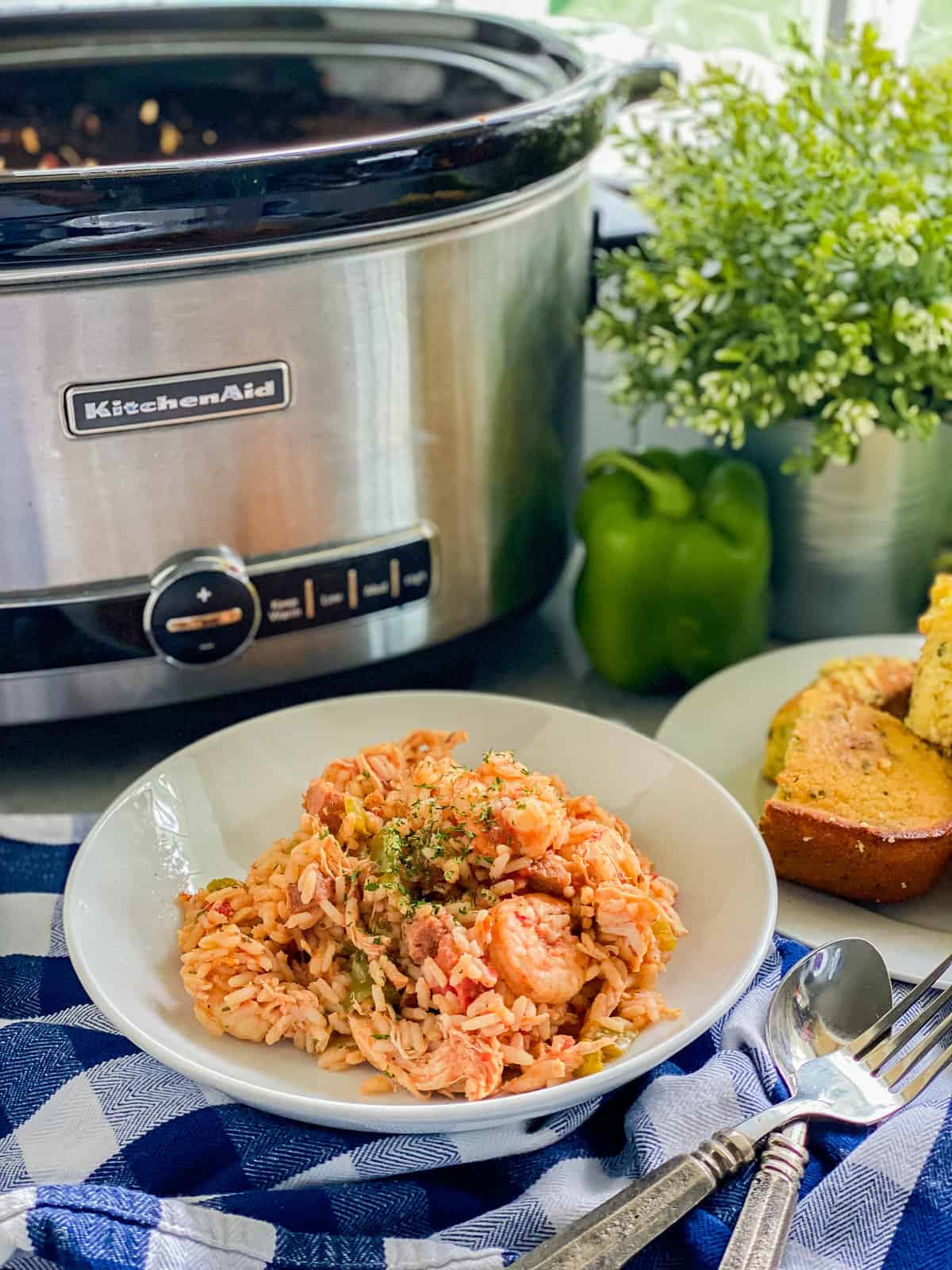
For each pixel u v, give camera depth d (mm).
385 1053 552
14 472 683
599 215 941
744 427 887
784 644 964
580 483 948
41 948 668
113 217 620
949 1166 529
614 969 576
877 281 811
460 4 1166
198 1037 574
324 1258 505
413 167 670
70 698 758
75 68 953
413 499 776
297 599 765
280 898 607
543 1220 521
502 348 777
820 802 698
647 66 889
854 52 917
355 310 703
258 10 963
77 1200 507
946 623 718
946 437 873
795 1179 516
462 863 591
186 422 696
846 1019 620
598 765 719
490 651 946
